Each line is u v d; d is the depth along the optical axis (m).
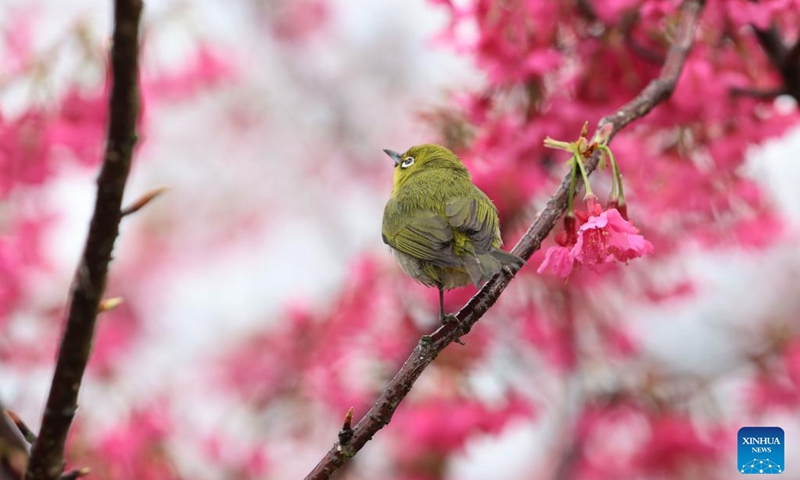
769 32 9.61
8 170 10.33
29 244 11.27
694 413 12.66
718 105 9.55
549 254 6.25
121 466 11.38
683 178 10.23
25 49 11.06
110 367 12.09
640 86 9.74
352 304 12.47
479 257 6.54
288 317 13.84
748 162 11.13
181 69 12.00
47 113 10.25
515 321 12.45
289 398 13.44
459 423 11.75
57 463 4.62
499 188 10.13
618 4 9.08
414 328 12.24
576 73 9.77
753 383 12.50
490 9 9.38
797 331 15.11
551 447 15.21
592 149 6.61
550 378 13.63
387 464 14.02
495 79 9.49
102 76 10.28
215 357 15.12
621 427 13.45
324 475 5.50
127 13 3.82
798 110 10.06
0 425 8.55
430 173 9.85
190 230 19.59
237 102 19.86
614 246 6.12
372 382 12.52
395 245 9.30
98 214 4.13
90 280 4.24
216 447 13.48
